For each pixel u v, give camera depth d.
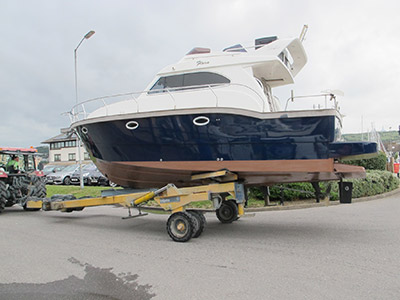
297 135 5.30
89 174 17.95
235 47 7.11
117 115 5.94
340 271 3.76
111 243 5.33
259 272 3.79
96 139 6.49
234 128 5.49
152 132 5.86
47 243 5.38
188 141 5.73
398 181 15.09
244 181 6.27
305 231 6.02
